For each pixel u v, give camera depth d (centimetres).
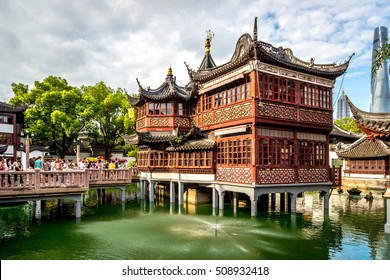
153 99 2747
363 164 4050
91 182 2406
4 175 1652
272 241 1556
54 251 1389
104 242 1523
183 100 2770
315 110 2198
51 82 4666
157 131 2762
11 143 4150
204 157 2356
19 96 4488
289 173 2086
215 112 2339
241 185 2033
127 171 2583
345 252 1400
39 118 4275
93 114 4388
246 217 2091
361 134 5184
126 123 4303
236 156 2120
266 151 2009
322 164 2275
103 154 5659
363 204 2706
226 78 2236
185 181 2473
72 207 2511
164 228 1798
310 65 2239
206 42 3142
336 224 1925
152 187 2714
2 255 1339
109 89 4866
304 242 1546
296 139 2144
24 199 1717
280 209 2398
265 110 1959
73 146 5769
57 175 1833
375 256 1349
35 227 1819
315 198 3069
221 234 1673
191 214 2205
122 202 2578
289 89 2098
